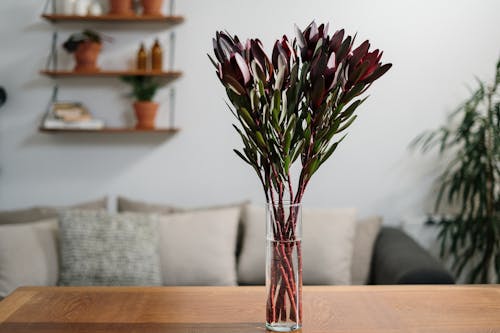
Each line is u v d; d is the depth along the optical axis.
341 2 3.58
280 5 3.59
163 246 3.06
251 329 1.35
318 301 1.57
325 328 1.35
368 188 3.63
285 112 1.27
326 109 1.29
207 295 1.64
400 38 3.58
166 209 3.38
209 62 3.65
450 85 3.57
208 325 1.38
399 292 1.66
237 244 3.29
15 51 3.70
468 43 3.56
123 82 3.68
